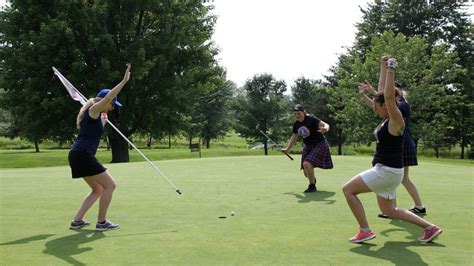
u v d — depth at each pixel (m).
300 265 3.89
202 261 4.02
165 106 27.84
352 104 33.66
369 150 43.50
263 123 39.66
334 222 5.61
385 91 4.25
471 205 6.82
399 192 8.19
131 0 26.98
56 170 13.21
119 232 5.16
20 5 25.34
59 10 25.17
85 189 8.71
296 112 8.13
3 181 10.05
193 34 29.53
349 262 3.98
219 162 15.30
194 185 9.11
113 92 5.25
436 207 6.65
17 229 5.37
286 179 10.09
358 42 41.97
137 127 28.88
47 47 23.98
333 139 40.75
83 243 4.69
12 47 25.75
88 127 5.33
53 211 6.50
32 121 26.39
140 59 25.16
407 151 6.05
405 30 39.03
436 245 4.55
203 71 29.67
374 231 5.15
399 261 4.01
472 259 4.07
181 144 58.88
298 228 5.29
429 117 34.88
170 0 28.27
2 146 54.34
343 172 11.62
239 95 41.53
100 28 25.23
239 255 4.20
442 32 38.88
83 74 24.94
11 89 26.22
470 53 38.59
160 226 5.44
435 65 31.83
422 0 38.44
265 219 5.80
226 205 6.82
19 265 3.92
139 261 4.03
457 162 28.58
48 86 25.17
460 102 35.69
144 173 11.57
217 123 47.69
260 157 18.14
